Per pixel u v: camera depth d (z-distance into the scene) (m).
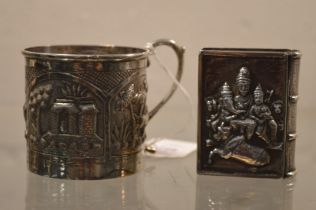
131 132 0.40
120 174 0.40
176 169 0.43
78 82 0.38
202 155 0.41
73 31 0.64
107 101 0.38
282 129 0.40
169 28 0.63
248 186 0.39
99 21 0.63
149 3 0.63
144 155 0.46
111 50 0.44
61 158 0.39
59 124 0.38
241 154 0.40
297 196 0.38
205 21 0.63
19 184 0.39
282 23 0.62
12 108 0.63
